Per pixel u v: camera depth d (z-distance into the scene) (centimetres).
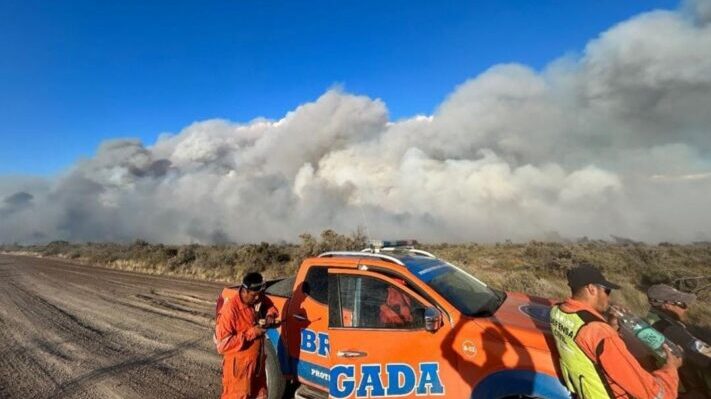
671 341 298
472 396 340
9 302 1389
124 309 1214
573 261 1477
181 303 1280
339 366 407
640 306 859
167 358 722
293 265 1722
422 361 369
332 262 464
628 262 1438
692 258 1627
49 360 728
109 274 2356
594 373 273
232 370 415
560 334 300
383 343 391
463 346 354
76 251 4741
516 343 336
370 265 436
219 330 415
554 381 313
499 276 1184
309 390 464
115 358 729
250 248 2106
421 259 492
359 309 420
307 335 456
